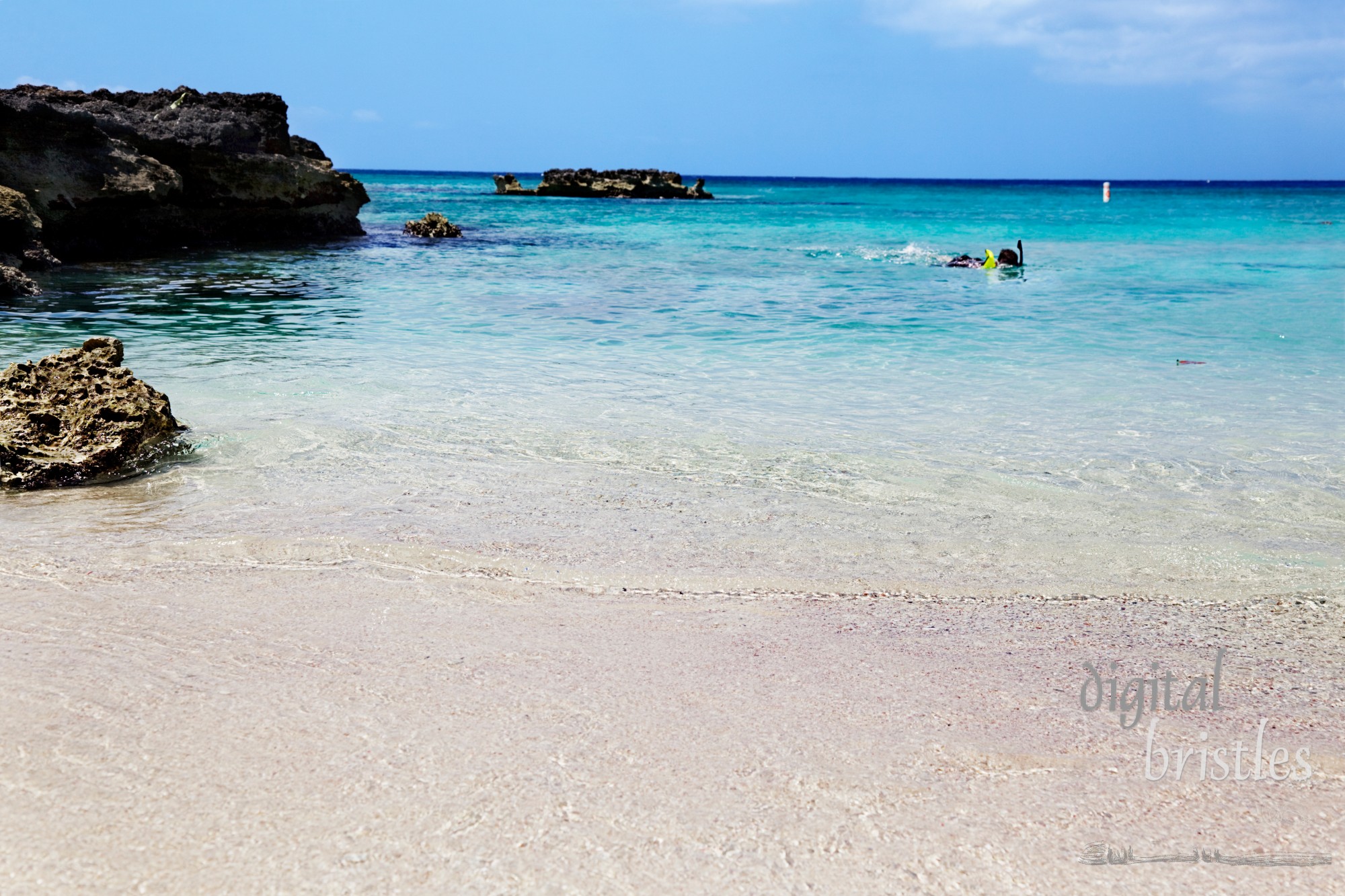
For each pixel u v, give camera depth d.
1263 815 2.81
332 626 4.04
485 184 148.62
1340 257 26.42
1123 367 10.49
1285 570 4.92
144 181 22.00
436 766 2.95
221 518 5.43
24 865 2.46
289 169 27.06
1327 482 6.39
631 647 3.91
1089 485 6.30
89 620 4.04
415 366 10.05
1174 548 5.21
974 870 2.54
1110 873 2.54
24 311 13.69
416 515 5.54
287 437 7.14
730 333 12.80
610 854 2.55
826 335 12.70
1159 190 157.38
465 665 3.69
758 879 2.47
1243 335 12.80
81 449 6.27
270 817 2.68
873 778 2.95
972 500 5.99
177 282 17.73
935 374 10.04
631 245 30.05
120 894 2.37
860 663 3.80
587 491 6.06
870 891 2.45
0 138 19.34
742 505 5.83
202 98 26.19
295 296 15.98
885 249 29.03
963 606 4.43
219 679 3.52
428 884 2.43
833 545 5.20
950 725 3.30
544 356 10.84
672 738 3.16
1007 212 60.38
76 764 2.92
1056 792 2.90
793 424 7.84
